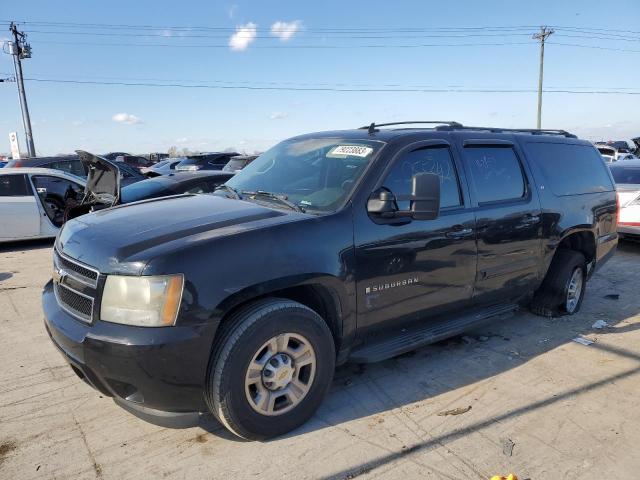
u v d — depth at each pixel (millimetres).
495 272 4309
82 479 2738
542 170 4898
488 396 3664
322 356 3172
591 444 3090
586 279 5648
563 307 5398
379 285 3461
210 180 8023
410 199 3363
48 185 9406
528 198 4648
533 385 3840
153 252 2715
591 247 5555
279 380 2984
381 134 3947
